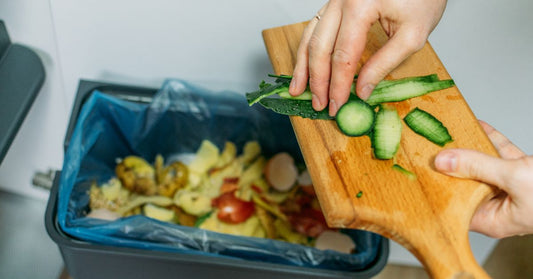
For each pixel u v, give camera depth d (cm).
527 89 83
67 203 75
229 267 71
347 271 73
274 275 72
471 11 75
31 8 79
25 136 97
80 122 80
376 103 61
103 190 88
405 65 65
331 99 58
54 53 86
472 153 53
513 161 52
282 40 69
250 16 80
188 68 90
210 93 87
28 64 82
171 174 92
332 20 56
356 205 54
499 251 113
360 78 58
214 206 90
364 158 57
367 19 56
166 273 75
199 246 73
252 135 92
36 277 101
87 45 85
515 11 74
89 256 72
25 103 78
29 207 110
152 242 73
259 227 88
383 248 73
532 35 76
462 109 61
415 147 58
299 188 92
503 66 81
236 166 94
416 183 55
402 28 56
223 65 89
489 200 62
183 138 93
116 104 85
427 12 56
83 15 80
